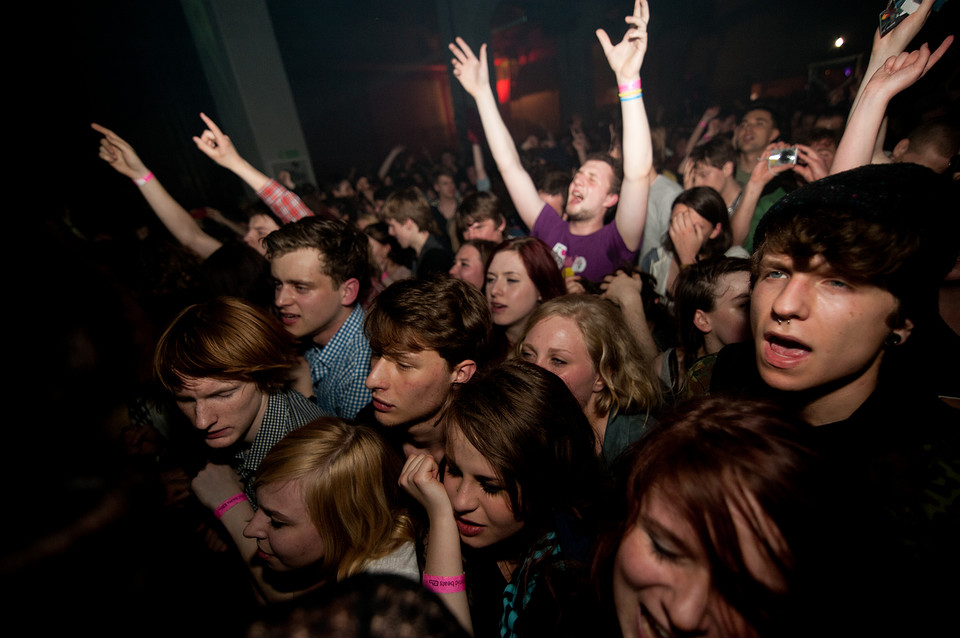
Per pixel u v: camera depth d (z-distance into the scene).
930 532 0.62
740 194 3.05
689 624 0.54
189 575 0.42
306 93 15.27
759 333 0.81
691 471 0.55
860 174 0.70
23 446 0.29
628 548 0.60
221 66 8.60
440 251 3.10
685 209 2.10
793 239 0.71
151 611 0.36
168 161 10.06
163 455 1.37
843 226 0.65
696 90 11.40
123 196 8.76
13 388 0.29
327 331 1.85
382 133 17.56
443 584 0.95
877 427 0.73
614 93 15.26
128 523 0.34
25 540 0.28
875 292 0.68
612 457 1.35
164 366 1.23
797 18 12.09
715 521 0.52
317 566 1.12
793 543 0.50
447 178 5.92
